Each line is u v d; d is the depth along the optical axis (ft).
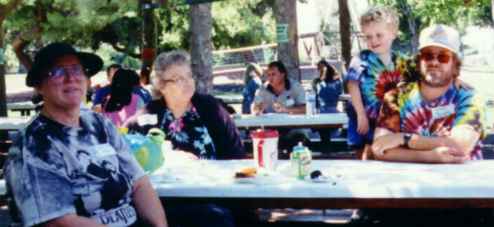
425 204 8.20
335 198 8.38
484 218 9.91
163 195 8.93
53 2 35.50
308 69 85.81
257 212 11.77
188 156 10.95
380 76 12.32
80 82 8.16
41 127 7.92
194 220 8.95
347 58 36.19
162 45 54.44
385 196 8.24
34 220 7.48
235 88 79.36
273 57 88.48
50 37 35.70
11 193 7.73
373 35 12.27
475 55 91.91
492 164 9.68
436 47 10.07
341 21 36.27
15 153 7.77
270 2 80.33
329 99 28.63
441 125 10.31
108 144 8.45
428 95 10.37
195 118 11.64
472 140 9.92
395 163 10.12
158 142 9.98
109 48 61.87
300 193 8.46
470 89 10.27
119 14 35.55
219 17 68.54
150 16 35.88
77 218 7.69
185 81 11.43
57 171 7.75
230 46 75.92
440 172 9.14
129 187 8.53
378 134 10.85
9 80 96.58
